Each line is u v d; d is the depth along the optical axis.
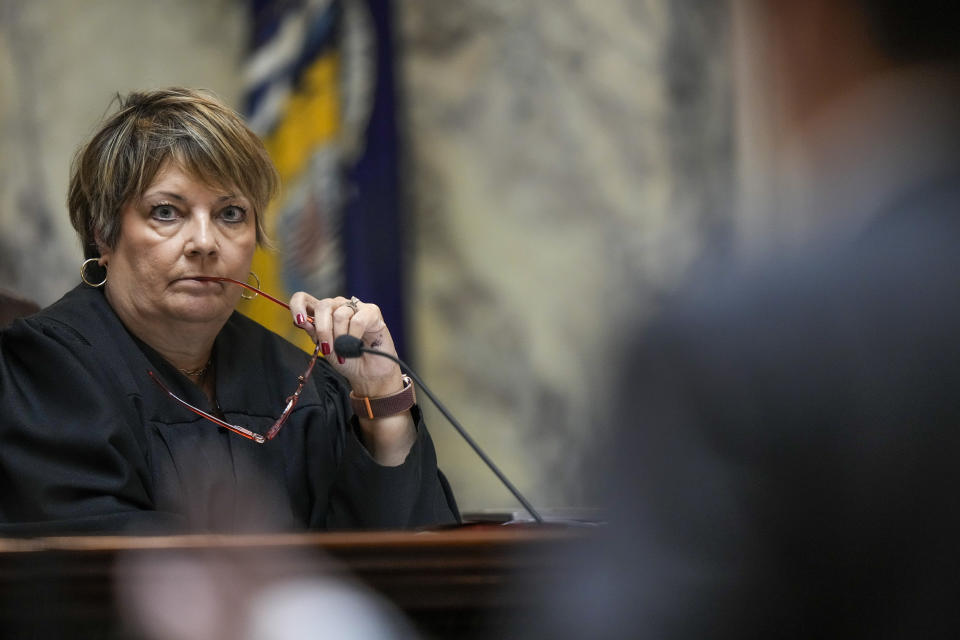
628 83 19.16
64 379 7.16
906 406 2.45
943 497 2.44
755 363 2.48
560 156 19.05
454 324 18.64
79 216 7.88
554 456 18.53
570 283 18.88
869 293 2.48
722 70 18.53
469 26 18.86
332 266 17.31
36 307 9.24
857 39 2.56
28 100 17.38
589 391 18.62
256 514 7.54
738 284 2.54
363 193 17.48
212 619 4.20
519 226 18.89
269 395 8.09
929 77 2.55
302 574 4.25
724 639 2.45
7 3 17.33
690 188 18.62
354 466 7.65
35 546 4.16
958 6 2.51
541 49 19.03
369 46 17.58
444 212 18.64
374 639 4.18
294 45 17.45
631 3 19.23
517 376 18.73
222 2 18.47
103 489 6.88
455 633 4.35
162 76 18.19
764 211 2.61
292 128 17.39
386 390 7.71
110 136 7.60
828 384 2.46
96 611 4.20
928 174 2.53
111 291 7.72
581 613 2.56
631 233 18.89
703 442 2.48
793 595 2.46
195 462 7.44
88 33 17.84
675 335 2.53
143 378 7.51
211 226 7.54
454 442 18.53
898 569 2.46
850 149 2.57
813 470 2.46
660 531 2.47
